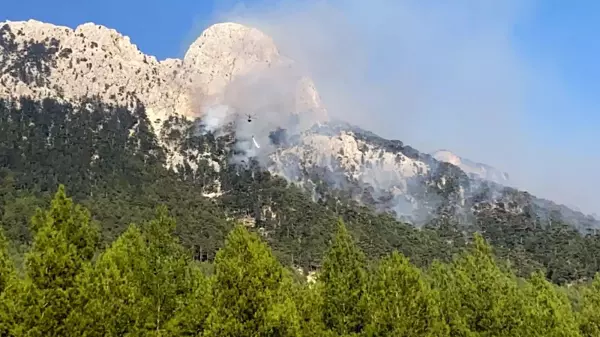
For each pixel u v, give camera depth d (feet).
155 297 136.87
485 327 162.20
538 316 160.66
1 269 114.52
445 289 183.11
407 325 139.03
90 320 104.37
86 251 124.67
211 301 119.96
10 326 98.73
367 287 153.17
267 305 115.85
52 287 103.81
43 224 121.80
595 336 174.19
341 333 146.41
